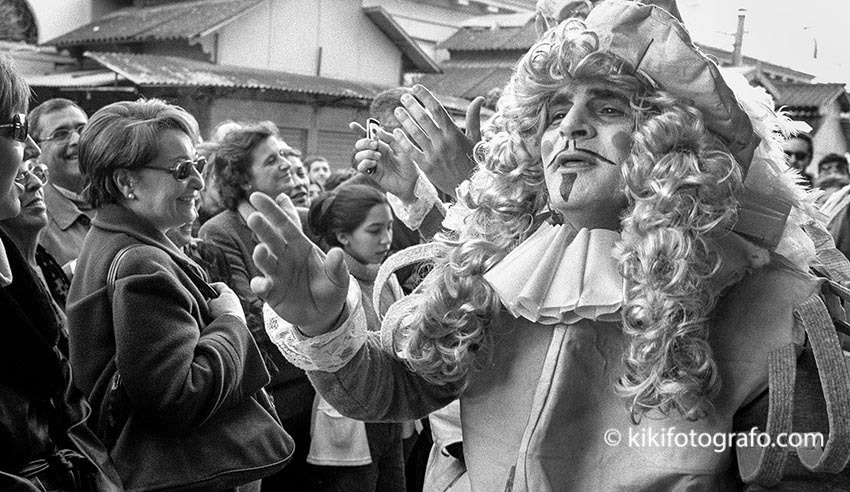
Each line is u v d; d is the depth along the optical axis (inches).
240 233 121.9
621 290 48.4
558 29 50.7
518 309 50.5
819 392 47.6
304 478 115.4
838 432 44.8
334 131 362.9
